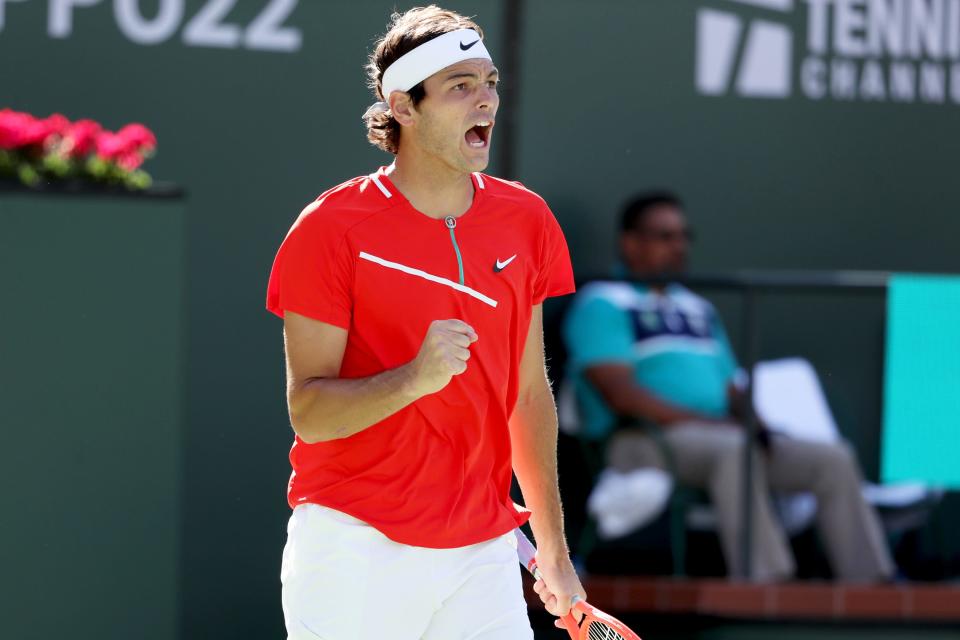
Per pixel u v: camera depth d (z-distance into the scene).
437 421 11.36
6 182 16.25
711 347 23.05
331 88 22.55
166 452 16.92
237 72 22.34
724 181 24.97
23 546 16.53
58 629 16.67
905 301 22.98
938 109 25.52
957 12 25.44
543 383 12.51
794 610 21.48
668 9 24.66
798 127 25.14
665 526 23.14
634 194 24.75
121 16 22.05
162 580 17.00
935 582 22.58
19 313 16.36
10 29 21.78
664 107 24.73
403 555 11.31
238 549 22.03
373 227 11.24
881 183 25.42
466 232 11.51
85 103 21.98
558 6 24.33
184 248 16.89
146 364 16.83
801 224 25.25
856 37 25.22
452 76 11.22
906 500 23.36
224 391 22.19
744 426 21.78
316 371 11.25
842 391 25.16
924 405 23.19
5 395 16.36
